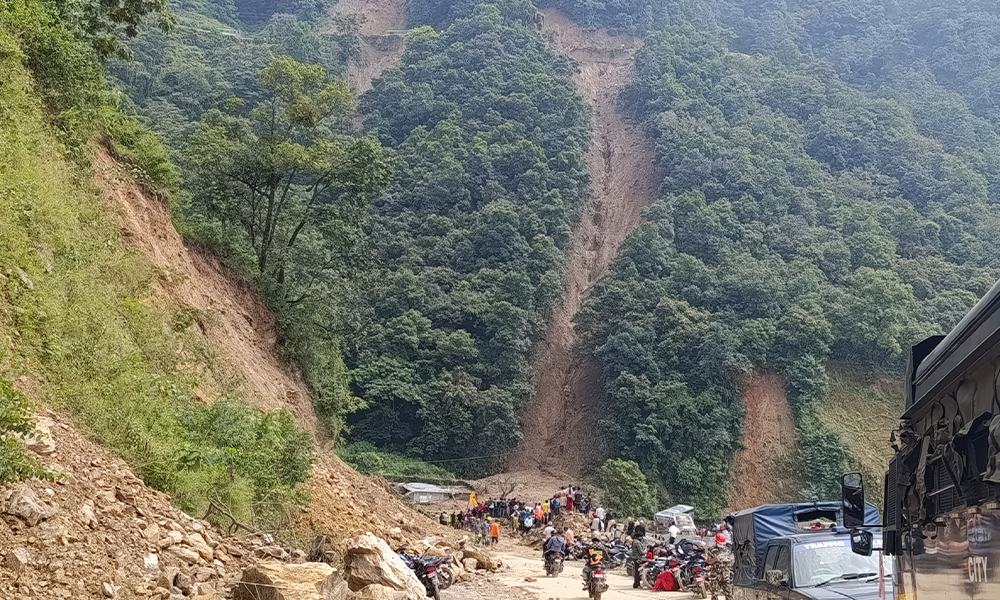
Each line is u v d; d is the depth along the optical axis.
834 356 83.50
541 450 80.00
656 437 73.62
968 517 4.71
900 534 6.74
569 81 124.44
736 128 112.94
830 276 90.81
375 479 31.31
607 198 110.81
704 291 86.06
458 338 78.19
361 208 33.53
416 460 72.81
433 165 99.12
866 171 110.94
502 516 47.78
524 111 112.62
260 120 32.41
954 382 5.09
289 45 117.31
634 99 124.75
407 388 74.69
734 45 150.00
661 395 74.44
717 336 78.25
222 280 27.55
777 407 77.94
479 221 91.94
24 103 15.42
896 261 92.38
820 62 140.12
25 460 7.43
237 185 31.64
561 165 105.31
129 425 11.11
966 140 121.62
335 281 33.81
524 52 124.38
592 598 16.28
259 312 29.14
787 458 75.25
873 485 73.69
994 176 115.19
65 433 9.34
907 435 6.30
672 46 129.75
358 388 76.69
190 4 131.50
